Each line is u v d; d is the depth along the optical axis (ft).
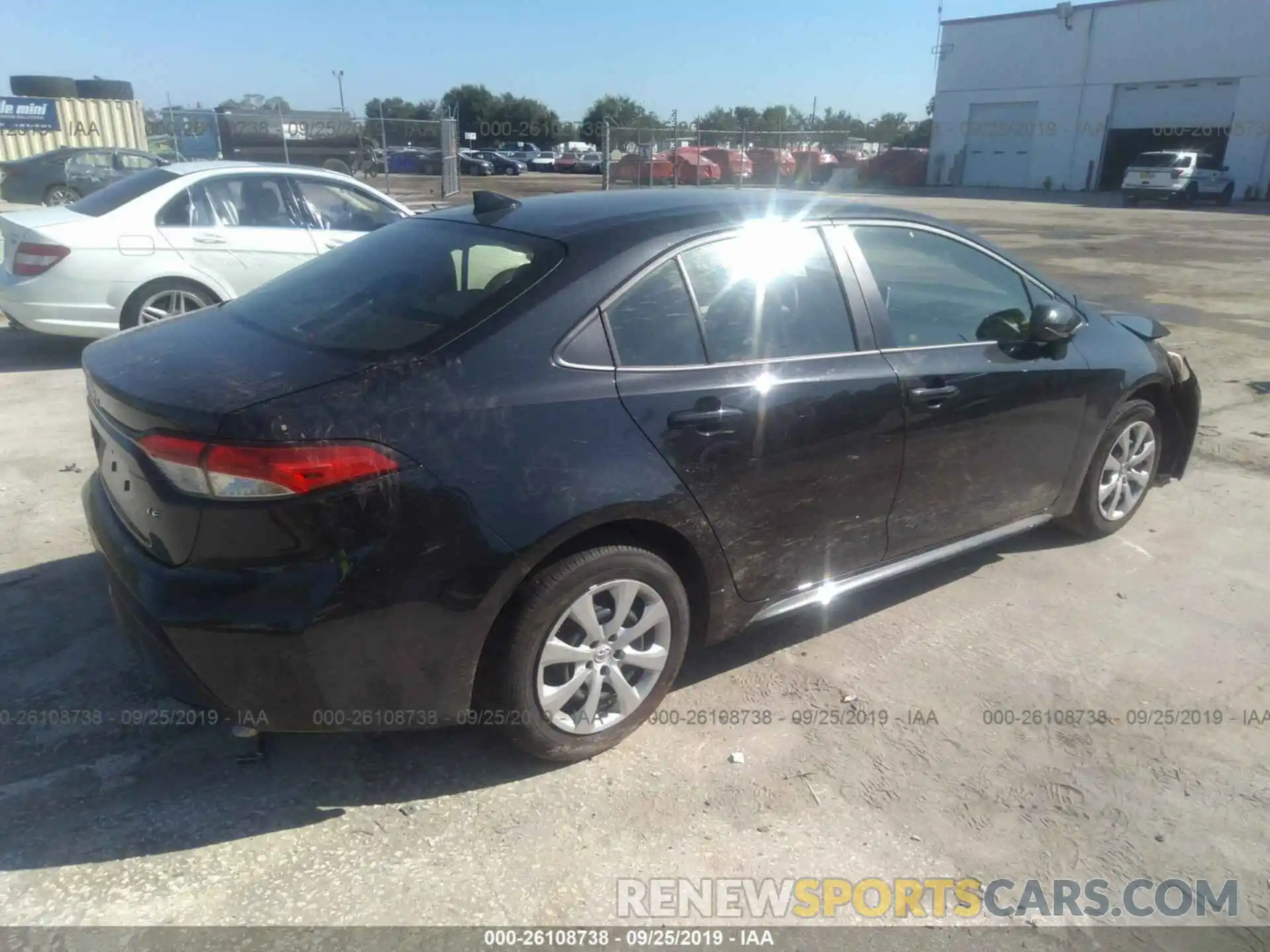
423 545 8.09
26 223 22.56
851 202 11.91
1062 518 15.06
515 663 8.80
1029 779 9.65
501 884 8.12
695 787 9.38
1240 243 61.62
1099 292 40.57
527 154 148.05
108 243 22.68
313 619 7.82
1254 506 16.99
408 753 9.75
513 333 8.87
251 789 9.16
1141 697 11.13
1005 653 12.00
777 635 12.35
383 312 9.47
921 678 11.41
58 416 20.02
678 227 10.16
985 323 12.66
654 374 9.47
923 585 13.84
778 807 9.14
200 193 23.85
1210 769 9.86
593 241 9.73
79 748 9.61
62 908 7.69
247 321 10.16
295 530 7.77
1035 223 76.43
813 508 10.68
